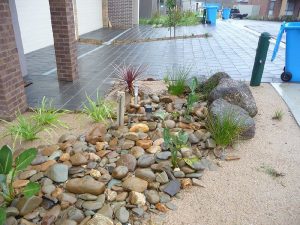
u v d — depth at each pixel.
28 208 2.02
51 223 1.93
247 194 2.30
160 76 5.54
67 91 4.60
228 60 7.03
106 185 2.32
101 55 7.57
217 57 7.38
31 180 2.33
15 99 3.60
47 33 8.63
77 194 2.20
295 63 5.04
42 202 2.11
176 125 3.32
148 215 2.07
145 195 2.23
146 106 3.69
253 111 3.57
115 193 2.22
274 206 2.18
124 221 1.98
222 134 2.87
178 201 2.22
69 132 3.23
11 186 2.12
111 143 2.91
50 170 2.38
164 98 3.98
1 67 3.28
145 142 2.86
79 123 3.46
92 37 10.70
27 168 2.49
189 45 9.27
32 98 4.28
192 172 2.51
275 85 5.01
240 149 2.95
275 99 4.33
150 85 4.84
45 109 3.64
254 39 10.77
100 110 3.55
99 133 3.06
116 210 2.06
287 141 3.12
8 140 3.08
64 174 2.37
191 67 5.95
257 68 4.78
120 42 9.76
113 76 5.47
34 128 3.20
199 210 2.13
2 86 3.35
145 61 6.88
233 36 11.59
